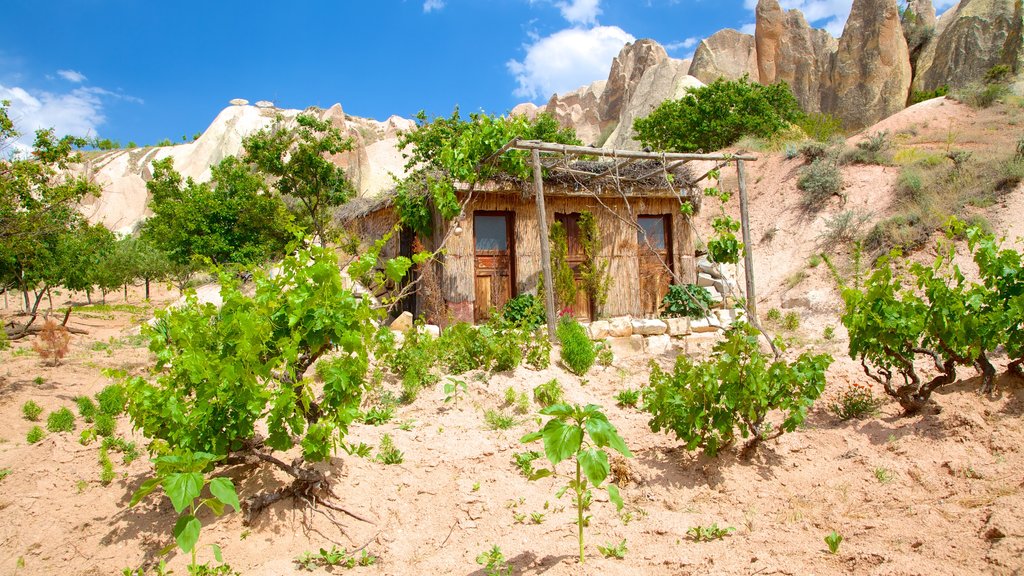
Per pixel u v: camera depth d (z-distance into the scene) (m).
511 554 4.03
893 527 3.81
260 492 4.82
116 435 6.25
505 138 11.23
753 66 59.47
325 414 4.83
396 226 5.25
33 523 4.74
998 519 3.47
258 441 4.97
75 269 16.48
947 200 14.93
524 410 6.76
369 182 44.44
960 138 19.70
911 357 5.89
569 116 75.88
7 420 7.42
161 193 29.22
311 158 20.42
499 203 12.09
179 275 24.25
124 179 53.69
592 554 3.92
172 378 4.52
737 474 5.14
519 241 12.18
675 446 5.66
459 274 11.62
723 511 4.58
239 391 4.24
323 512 4.63
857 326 5.92
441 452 5.73
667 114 30.47
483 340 8.27
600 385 8.07
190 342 4.51
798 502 4.55
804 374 5.22
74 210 11.88
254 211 23.33
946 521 3.75
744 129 28.09
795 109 31.59
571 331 9.15
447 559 4.07
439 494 5.00
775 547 3.76
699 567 3.56
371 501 4.88
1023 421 5.09
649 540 4.11
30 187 9.79
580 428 3.44
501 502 4.85
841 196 17.52
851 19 52.00
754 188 20.41
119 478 5.32
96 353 11.81
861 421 6.00
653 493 4.91
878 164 18.47
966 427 5.17
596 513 4.62
